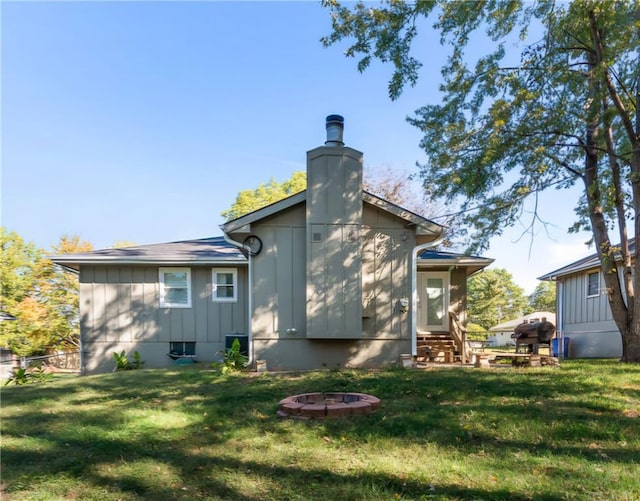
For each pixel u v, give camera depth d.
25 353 16.59
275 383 6.77
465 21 7.79
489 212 9.34
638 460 3.47
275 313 8.68
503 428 4.31
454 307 11.93
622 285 12.53
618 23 7.39
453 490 2.98
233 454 3.76
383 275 8.79
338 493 2.98
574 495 2.86
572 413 4.73
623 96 9.17
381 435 4.17
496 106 7.90
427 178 9.62
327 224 8.54
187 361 11.25
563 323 16.69
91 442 4.09
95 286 11.59
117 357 10.88
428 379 6.70
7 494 3.05
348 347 8.66
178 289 11.72
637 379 6.52
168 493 3.04
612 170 9.34
